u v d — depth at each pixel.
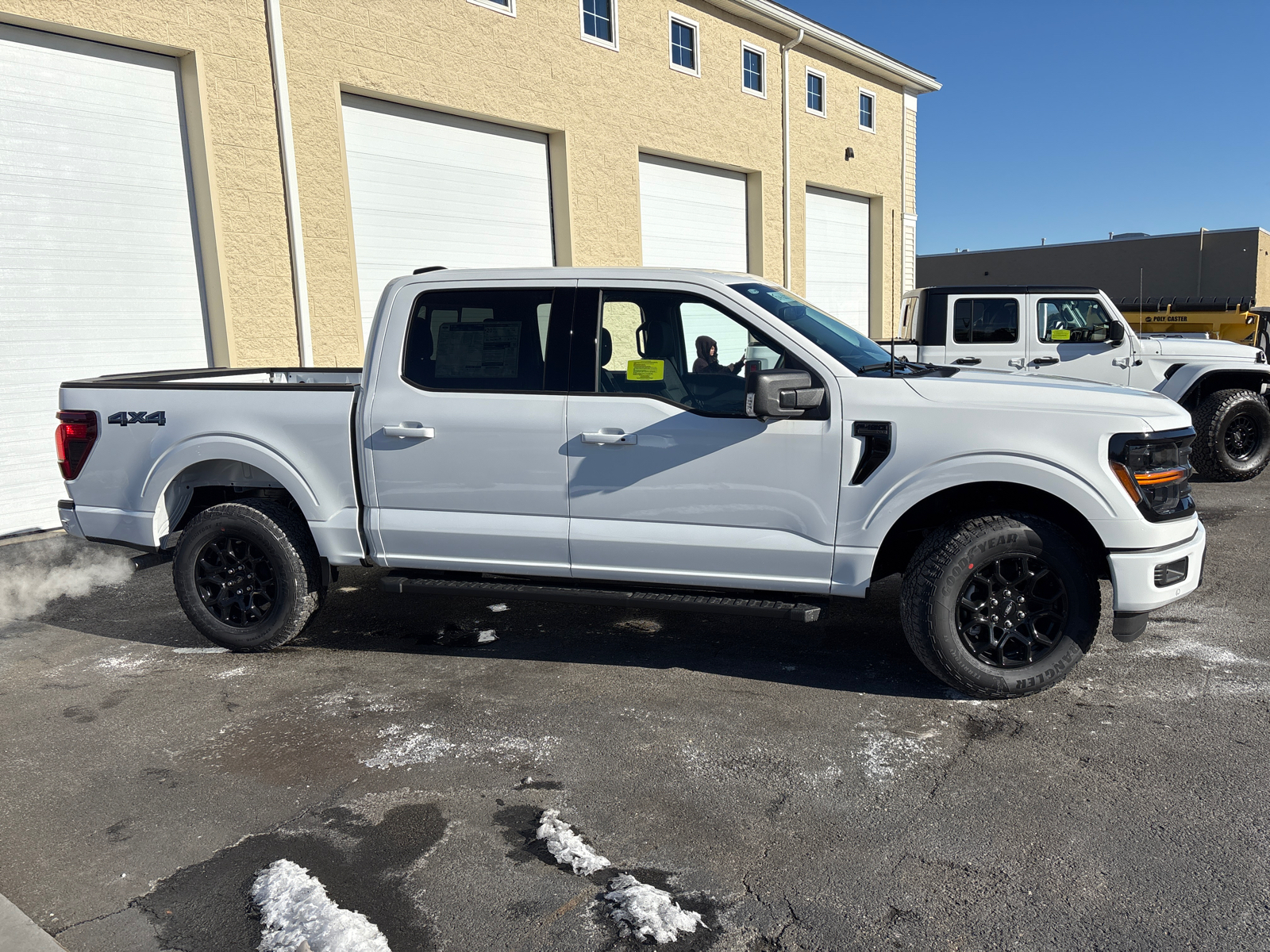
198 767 3.53
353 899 2.66
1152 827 2.95
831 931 2.48
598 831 3.01
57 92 7.76
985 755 3.47
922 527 4.19
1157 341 9.17
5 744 3.77
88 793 3.35
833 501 3.98
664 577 4.25
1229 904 2.54
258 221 9.16
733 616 5.31
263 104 9.09
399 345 4.52
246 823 3.11
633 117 13.63
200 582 4.80
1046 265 41.25
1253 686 4.06
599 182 13.16
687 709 3.98
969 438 3.82
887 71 19.09
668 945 2.43
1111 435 3.74
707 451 4.08
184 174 8.71
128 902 2.68
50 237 7.80
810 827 3.01
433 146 11.12
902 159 20.47
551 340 4.32
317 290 9.77
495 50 11.45
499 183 11.98
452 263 11.46
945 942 2.43
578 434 4.22
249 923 2.57
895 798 3.18
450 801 3.23
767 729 3.76
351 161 10.23
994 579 3.91
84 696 4.28
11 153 7.50
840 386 3.97
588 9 12.91
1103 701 3.94
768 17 15.61
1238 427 9.11
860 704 3.99
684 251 15.24
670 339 4.20
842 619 5.21
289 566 4.64
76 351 8.04
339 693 4.25
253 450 4.64
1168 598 3.82
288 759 3.58
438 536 4.46
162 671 4.59
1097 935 2.43
